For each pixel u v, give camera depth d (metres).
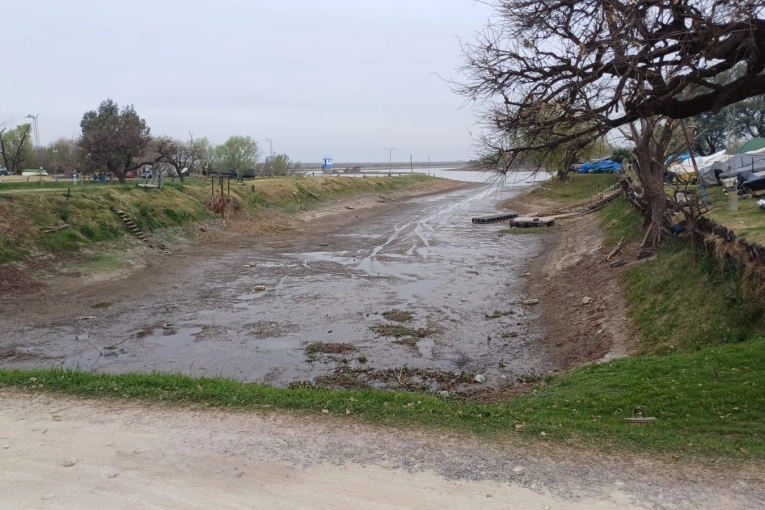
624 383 9.95
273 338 16.17
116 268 24.83
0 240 23.00
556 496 5.47
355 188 70.12
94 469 6.04
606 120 8.38
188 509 5.30
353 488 5.64
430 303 20.05
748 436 7.25
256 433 6.93
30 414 7.52
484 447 6.55
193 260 28.58
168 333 16.75
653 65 7.91
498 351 14.89
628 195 29.59
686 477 5.82
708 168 33.56
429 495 5.51
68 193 29.11
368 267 27.22
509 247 32.22
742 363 9.96
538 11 8.49
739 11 6.61
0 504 5.36
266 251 31.97
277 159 90.75
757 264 12.58
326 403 7.90
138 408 7.74
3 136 60.53
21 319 17.94
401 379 12.83
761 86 7.50
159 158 47.56
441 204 65.12
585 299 18.44
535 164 9.44
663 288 15.63
